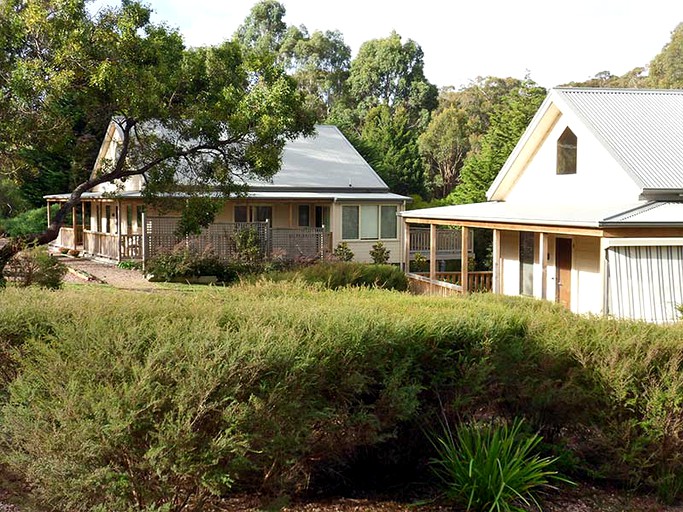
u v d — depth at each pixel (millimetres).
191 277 24219
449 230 30906
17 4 18000
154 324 4270
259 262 25359
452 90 80188
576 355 5535
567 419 5566
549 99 20141
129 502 3811
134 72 18172
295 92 20797
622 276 14734
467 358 5188
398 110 55688
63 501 3861
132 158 21250
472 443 5203
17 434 3898
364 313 4965
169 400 3750
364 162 34000
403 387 4801
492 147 37656
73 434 3652
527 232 20828
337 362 4484
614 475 5508
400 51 71062
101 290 6645
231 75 20766
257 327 4230
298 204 30906
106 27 18438
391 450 5312
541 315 6070
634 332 5754
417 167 48688
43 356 4203
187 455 3689
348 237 29891
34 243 16891
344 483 5246
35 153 38406
